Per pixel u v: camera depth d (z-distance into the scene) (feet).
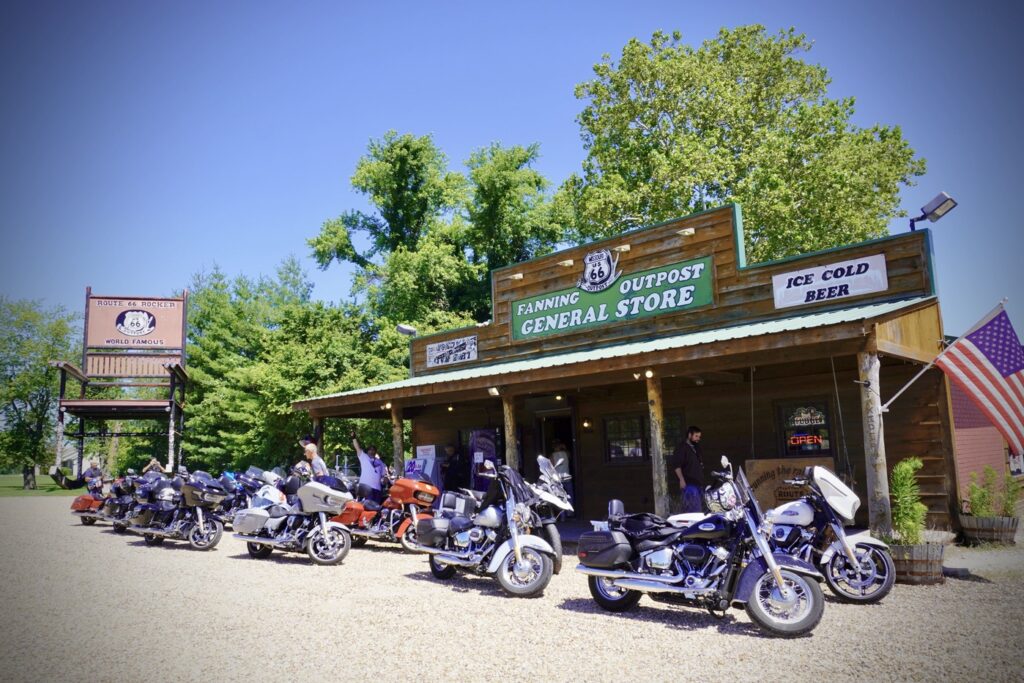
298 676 17.11
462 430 67.67
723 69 115.34
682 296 46.39
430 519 30.19
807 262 41.19
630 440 53.21
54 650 19.72
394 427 53.47
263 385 98.32
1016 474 49.98
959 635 18.90
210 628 21.97
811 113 109.29
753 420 46.57
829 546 23.58
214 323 145.48
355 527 39.45
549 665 17.60
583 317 52.08
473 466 58.23
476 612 23.72
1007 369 30.91
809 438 44.21
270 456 100.48
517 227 132.16
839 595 23.40
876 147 113.09
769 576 20.45
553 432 62.59
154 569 34.24
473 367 60.54
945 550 31.73
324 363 94.84
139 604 25.85
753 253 102.32
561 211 130.41
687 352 34.42
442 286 128.88
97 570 34.27
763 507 40.09
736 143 107.76
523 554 26.76
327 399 57.36
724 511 21.71
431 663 17.97
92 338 104.42
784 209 95.14
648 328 48.14
